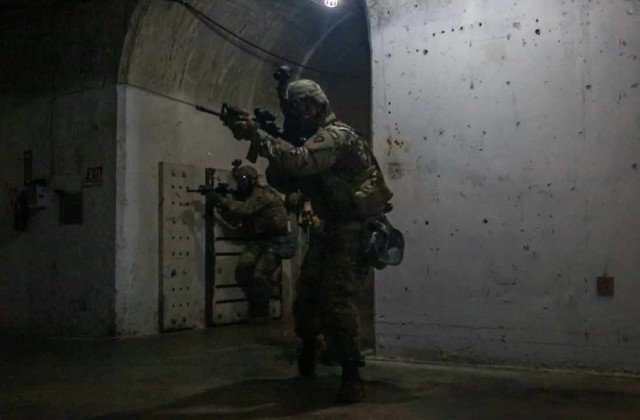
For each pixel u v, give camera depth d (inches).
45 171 324.8
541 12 212.7
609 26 204.1
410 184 228.8
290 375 215.2
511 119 215.9
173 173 324.8
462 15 223.5
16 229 331.6
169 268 320.5
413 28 230.2
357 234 182.1
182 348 271.3
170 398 183.6
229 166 363.3
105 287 301.6
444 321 223.3
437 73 226.5
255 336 306.2
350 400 175.9
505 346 214.8
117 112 301.4
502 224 216.2
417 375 207.5
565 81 209.2
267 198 335.0
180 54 323.0
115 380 208.2
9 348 275.3
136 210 307.6
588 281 204.7
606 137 203.8
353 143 180.7
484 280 218.1
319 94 186.4
